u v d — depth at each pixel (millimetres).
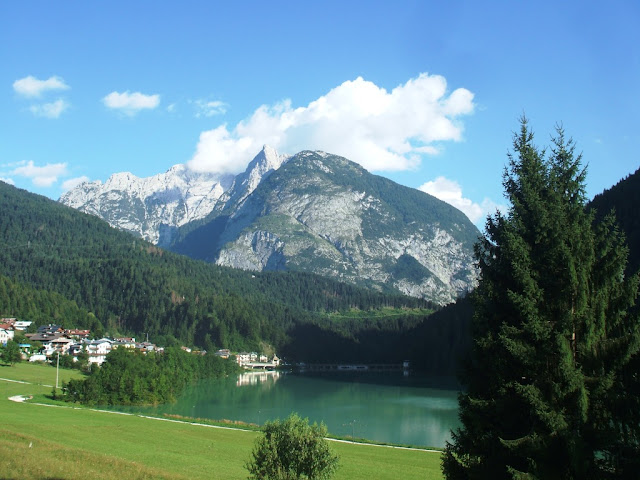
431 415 138875
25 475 44531
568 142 31125
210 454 73875
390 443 94500
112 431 85938
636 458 24859
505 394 28391
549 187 30594
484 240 31875
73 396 134500
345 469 68562
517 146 32062
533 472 25453
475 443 29484
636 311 27250
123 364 156375
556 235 28406
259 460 45250
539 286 28828
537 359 27203
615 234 29156
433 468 71250
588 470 25172
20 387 141875
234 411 141500
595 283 28359
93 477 46969
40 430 79312
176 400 158250
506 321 29438
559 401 26516
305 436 45156
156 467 62031
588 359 27047
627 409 26109
